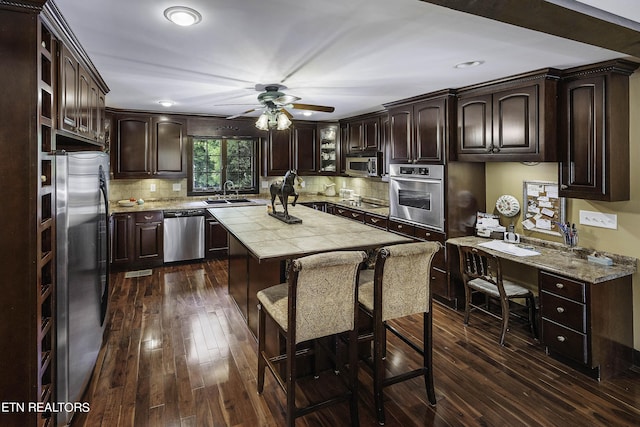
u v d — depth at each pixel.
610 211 2.99
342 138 6.30
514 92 3.20
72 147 3.27
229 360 2.86
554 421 2.21
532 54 2.59
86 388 2.36
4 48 1.60
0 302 1.63
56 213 1.86
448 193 3.83
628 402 2.40
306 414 2.12
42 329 1.77
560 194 3.07
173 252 5.44
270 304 2.27
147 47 2.46
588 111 2.84
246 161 6.42
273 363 2.34
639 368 2.84
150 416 2.21
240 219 3.66
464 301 3.93
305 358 2.70
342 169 6.34
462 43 2.37
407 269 2.24
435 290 4.07
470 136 3.63
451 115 3.77
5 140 1.61
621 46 2.04
